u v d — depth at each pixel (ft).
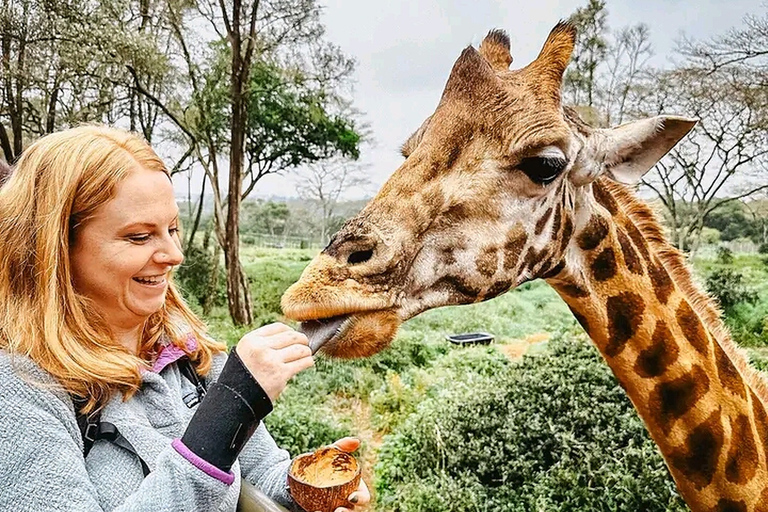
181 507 3.47
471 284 6.37
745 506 7.59
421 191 6.24
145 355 4.63
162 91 59.26
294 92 66.23
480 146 6.29
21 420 3.59
